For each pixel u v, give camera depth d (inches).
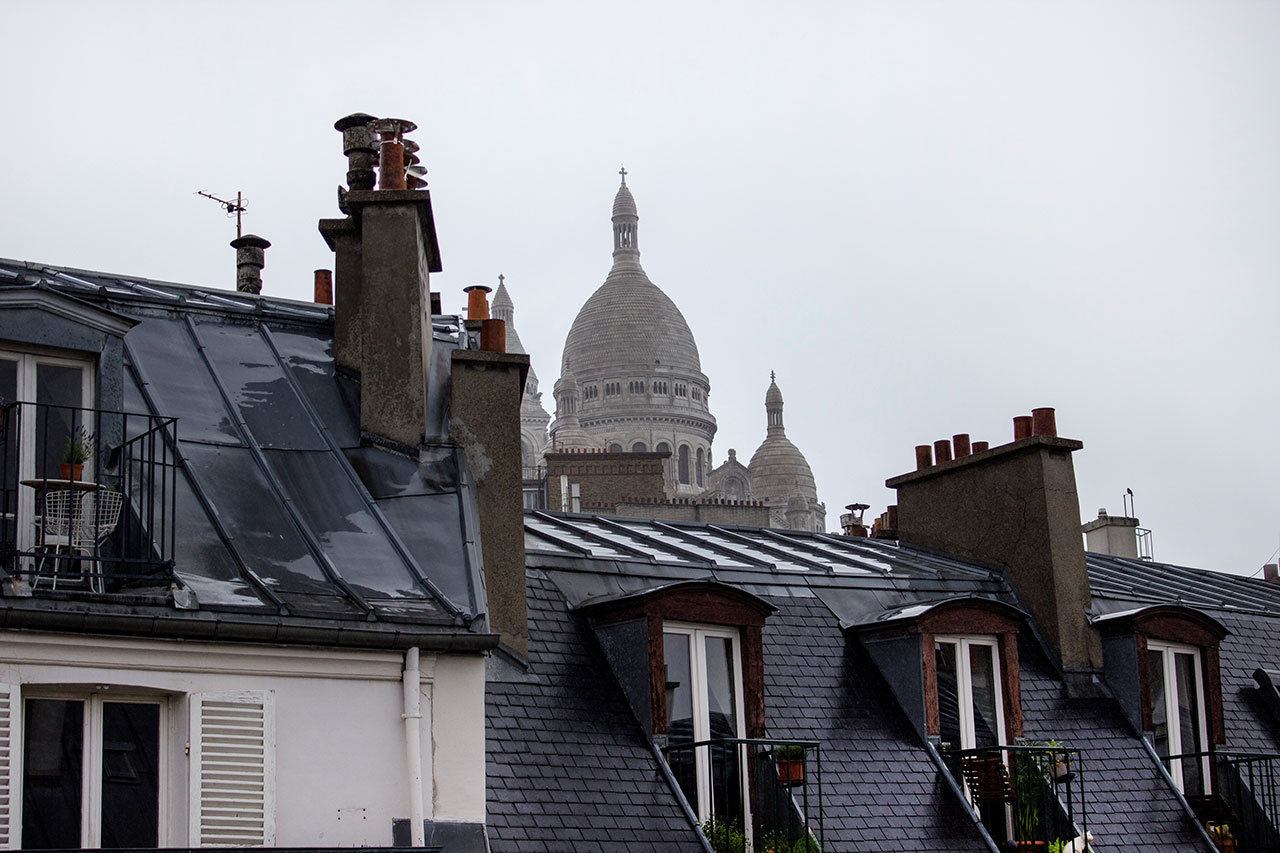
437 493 1051.3
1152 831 1280.8
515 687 1063.0
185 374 1090.1
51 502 893.2
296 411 1091.9
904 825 1154.0
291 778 866.8
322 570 943.7
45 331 931.3
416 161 1264.8
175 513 932.6
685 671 1123.3
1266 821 1352.1
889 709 1242.0
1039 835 1213.1
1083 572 1446.9
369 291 1115.9
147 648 840.3
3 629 804.6
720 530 1550.2
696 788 1091.3
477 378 1106.1
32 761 821.2
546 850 971.3
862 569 1414.9
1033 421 1492.4
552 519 1443.2
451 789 914.7
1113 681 1391.5
